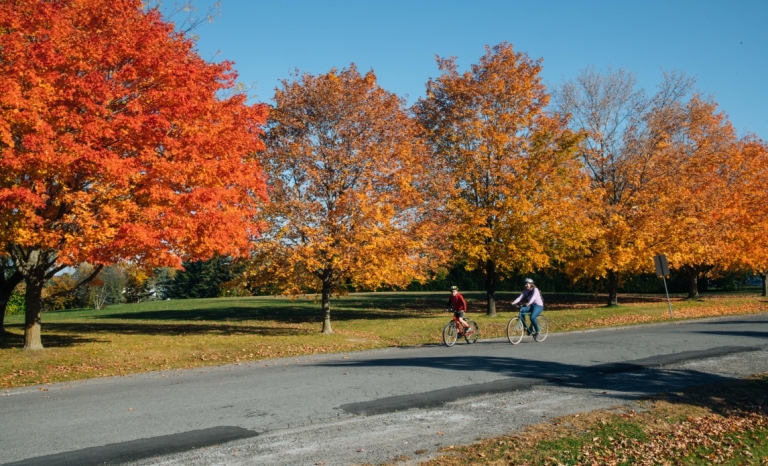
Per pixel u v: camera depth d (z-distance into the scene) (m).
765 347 15.15
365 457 6.50
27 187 12.73
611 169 31.17
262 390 10.25
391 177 20.75
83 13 14.80
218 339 18.72
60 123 12.74
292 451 6.74
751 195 34.47
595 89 31.83
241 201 16.45
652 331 20.38
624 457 6.54
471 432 7.48
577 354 14.52
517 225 26.33
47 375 12.58
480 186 27.05
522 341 18.33
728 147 34.59
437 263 24.02
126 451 6.73
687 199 30.31
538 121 27.34
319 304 38.94
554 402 9.12
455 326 17.97
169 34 16.66
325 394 9.80
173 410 8.73
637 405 8.88
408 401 9.19
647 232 29.56
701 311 29.12
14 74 12.52
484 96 27.83
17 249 15.38
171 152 14.14
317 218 19.55
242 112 16.00
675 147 32.06
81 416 8.43
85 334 20.20
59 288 38.34
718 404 9.07
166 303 44.22
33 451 6.73
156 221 13.95
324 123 20.70
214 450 6.77
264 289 22.22
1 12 13.16
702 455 6.77
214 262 66.81
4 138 11.97
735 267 39.81
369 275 19.77
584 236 27.59
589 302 38.50
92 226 13.23
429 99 28.86
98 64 14.10
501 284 59.66
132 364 14.00
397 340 20.06
